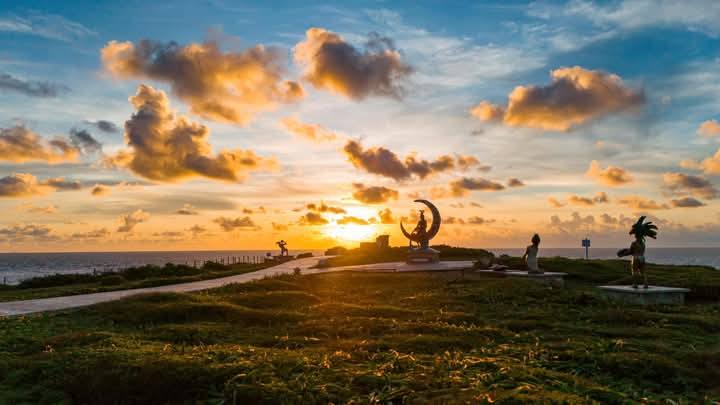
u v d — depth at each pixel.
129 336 11.88
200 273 37.41
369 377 8.16
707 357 9.52
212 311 14.95
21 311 16.47
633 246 20.00
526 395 6.92
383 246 50.56
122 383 8.32
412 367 8.85
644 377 8.63
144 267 36.50
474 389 7.38
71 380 8.59
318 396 7.55
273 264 46.78
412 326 12.43
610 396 7.37
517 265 30.47
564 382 7.94
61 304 18.08
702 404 7.60
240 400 7.55
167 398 8.09
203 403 7.71
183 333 12.28
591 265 31.31
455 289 21.05
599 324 14.14
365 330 12.49
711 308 18.55
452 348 10.56
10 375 9.12
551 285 22.72
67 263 164.62
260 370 8.48
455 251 45.53
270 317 14.47
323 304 16.69
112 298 19.95
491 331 12.15
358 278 24.88
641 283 23.83
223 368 8.55
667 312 17.05
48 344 11.10
